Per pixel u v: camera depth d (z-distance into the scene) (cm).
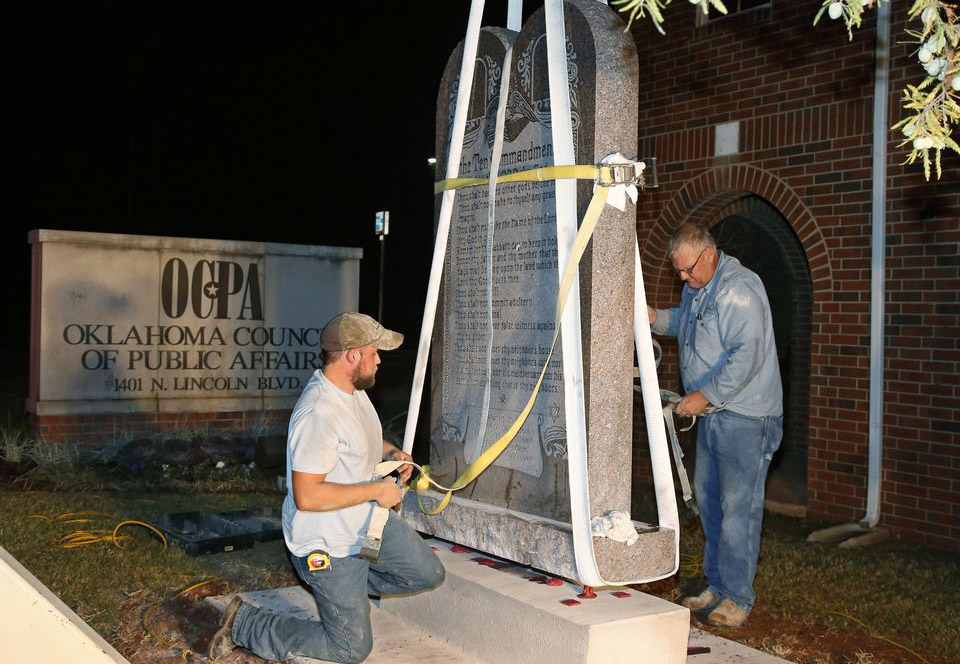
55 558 555
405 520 418
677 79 812
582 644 324
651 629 337
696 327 459
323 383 355
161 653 413
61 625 253
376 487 347
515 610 354
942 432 645
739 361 436
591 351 362
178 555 569
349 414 353
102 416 927
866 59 682
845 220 699
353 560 353
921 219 655
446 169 455
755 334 438
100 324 930
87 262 922
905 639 452
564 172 360
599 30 367
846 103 695
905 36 659
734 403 446
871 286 683
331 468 343
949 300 641
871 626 466
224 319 988
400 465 395
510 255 416
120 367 939
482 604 371
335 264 1042
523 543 378
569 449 347
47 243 902
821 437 719
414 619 414
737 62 765
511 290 416
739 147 765
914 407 661
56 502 718
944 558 620
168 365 962
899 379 669
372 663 369
